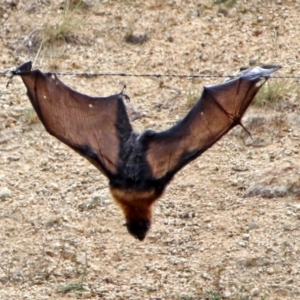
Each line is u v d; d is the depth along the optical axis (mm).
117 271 24359
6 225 26281
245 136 29641
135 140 14953
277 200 26781
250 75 14836
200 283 23656
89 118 15062
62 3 36000
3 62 33625
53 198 27516
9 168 28875
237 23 35031
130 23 34969
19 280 24031
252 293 23078
